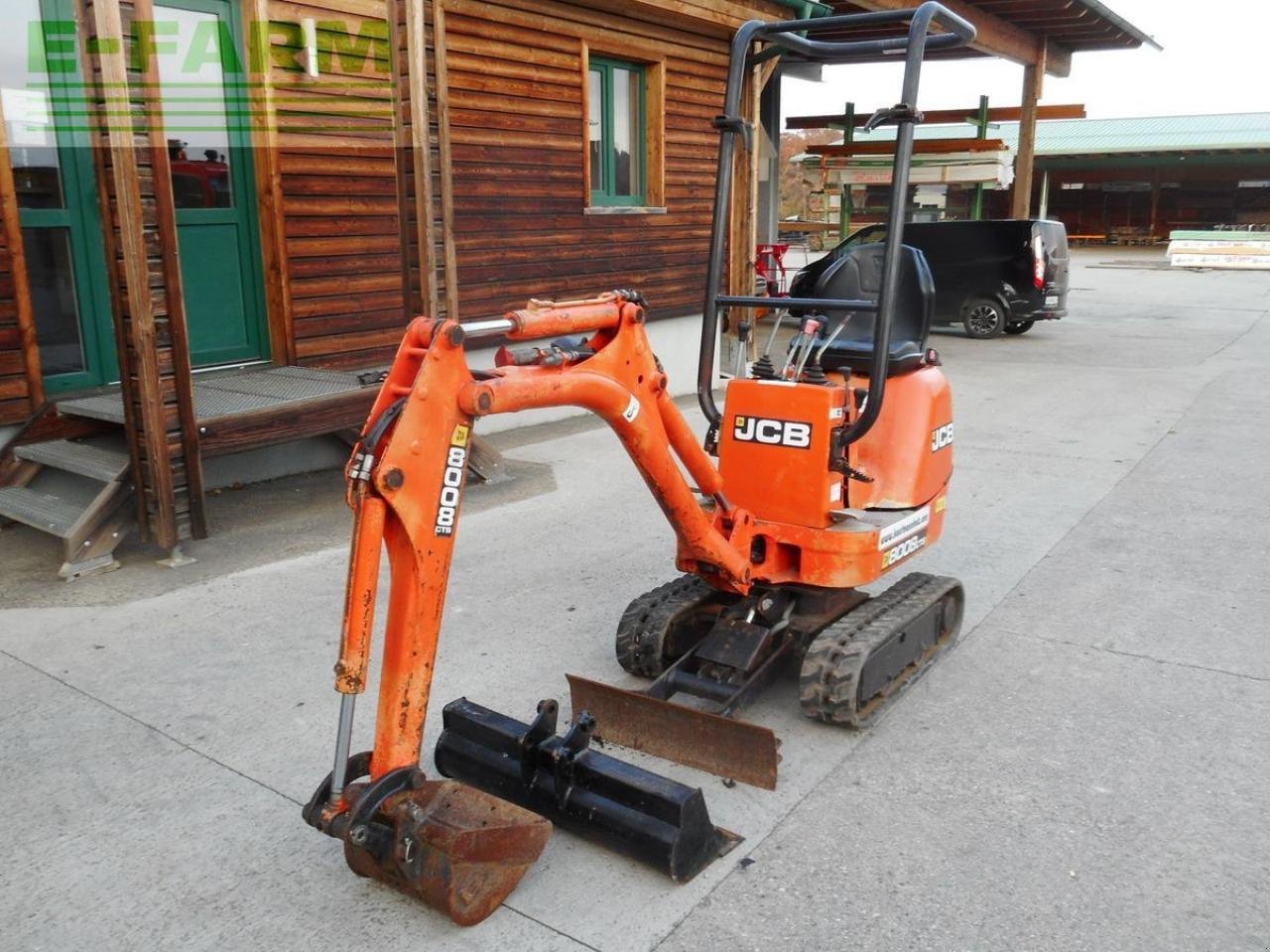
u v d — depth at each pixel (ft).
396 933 9.42
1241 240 101.96
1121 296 72.33
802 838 10.79
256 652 15.23
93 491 19.95
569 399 10.17
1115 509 22.44
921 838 10.80
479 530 21.21
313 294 24.68
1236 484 24.23
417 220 21.79
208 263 23.16
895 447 14.33
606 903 9.78
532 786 10.68
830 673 12.41
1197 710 13.60
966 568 18.86
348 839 8.80
